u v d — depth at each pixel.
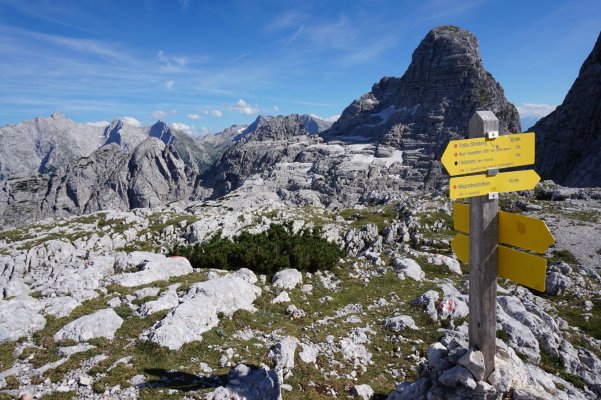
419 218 66.25
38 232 60.09
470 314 9.94
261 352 15.70
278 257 29.75
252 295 22.08
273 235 37.00
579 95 175.88
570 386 17.36
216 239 35.25
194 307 17.52
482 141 8.84
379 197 116.50
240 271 25.80
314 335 18.83
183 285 21.58
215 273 25.03
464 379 9.64
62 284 20.36
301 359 15.59
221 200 146.50
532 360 19.44
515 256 9.02
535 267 8.53
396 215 74.06
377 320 22.50
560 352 20.41
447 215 68.62
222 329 17.30
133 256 25.94
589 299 33.16
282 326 19.41
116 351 14.66
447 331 20.77
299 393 13.64
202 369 13.81
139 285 21.97
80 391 12.16
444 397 10.19
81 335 15.38
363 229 55.97
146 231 57.25
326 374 15.31
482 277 9.45
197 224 54.59
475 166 8.80
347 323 21.62
